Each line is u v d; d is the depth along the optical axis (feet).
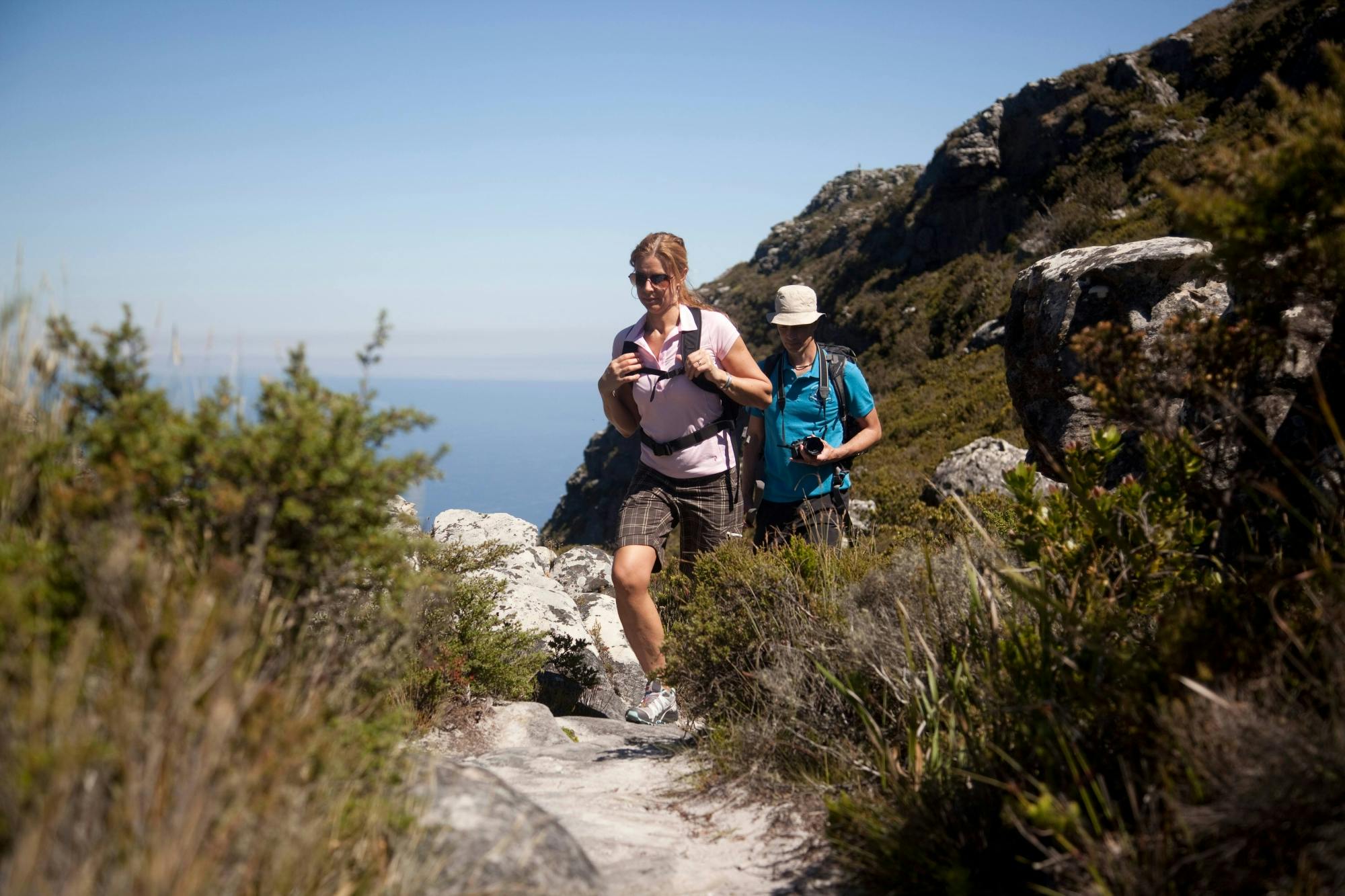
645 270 14.01
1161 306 14.51
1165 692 6.98
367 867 5.96
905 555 12.37
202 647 5.37
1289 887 5.42
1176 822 6.15
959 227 116.67
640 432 14.99
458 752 13.28
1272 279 7.29
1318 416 9.55
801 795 9.89
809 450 16.33
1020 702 8.14
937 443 64.64
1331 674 6.26
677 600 14.76
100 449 6.08
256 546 6.07
